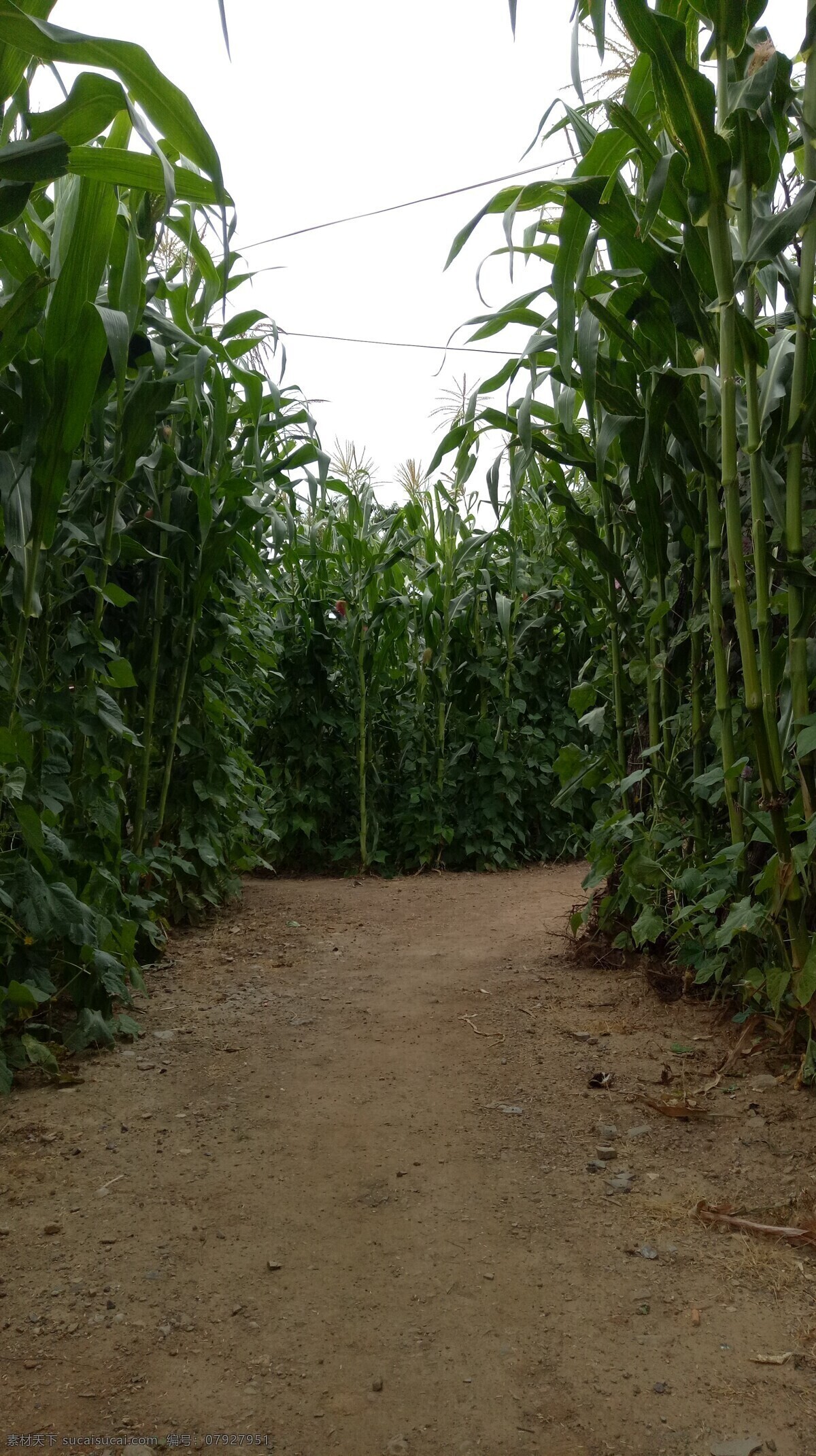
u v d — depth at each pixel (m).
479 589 6.11
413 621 6.61
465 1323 1.54
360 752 6.07
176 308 3.11
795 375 2.23
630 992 3.22
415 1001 3.23
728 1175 2.00
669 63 2.01
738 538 2.30
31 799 2.53
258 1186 1.99
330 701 6.25
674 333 2.56
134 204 2.49
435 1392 1.39
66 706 2.70
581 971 3.53
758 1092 2.37
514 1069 2.61
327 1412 1.35
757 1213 1.85
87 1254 1.74
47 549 2.54
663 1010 3.03
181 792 4.10
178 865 3.89
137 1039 2.86
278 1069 2.63
